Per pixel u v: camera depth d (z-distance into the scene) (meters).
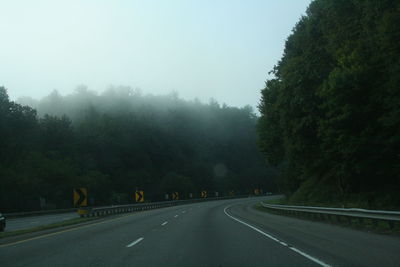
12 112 86.88
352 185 37.72
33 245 15.73
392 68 27.33
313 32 41.66
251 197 121.44
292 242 15.04
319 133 36.69
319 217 27.28
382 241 14.59
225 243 15.23
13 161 74.69
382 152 30.31
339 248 13.17
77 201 33.75
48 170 77.25
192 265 10.81
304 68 39.06
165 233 19.58
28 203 63.91
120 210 48.94
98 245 15.25
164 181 114.50
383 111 30.03
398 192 31.27
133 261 11.51
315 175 50.50
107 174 101.06
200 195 131.75
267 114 53.66
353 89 30.59
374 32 30.73
